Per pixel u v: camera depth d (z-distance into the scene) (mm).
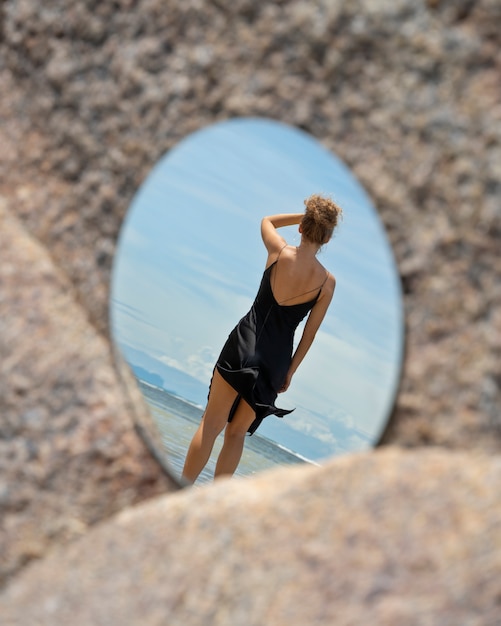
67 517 2170
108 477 2211
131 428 2258
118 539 2062
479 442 1961
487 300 1963
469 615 1745
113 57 2268
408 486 1940
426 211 2008
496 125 1951
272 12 2105
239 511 2020
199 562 1939
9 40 2408
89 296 2320
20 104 2406
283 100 2111
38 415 2213
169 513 2074
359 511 1933
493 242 1958
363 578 1824
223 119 2170
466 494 1893
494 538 1821
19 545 2150
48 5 2340
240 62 2141
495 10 1949
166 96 2215
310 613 1803
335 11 2053
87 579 2000
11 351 2238
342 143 2070
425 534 1855
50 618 1948
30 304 2287
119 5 2252
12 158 2410
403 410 2033
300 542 1918
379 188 2041
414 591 1787
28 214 2383
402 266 2029
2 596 2059
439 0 1985
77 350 2275
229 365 4340
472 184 1970
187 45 2188
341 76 2059
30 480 2180
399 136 2023
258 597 1852
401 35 2010
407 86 2012
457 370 1982
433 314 2006
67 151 2338
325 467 2072
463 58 1973
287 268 4387
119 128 2273
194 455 4352
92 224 2318
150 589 1922
